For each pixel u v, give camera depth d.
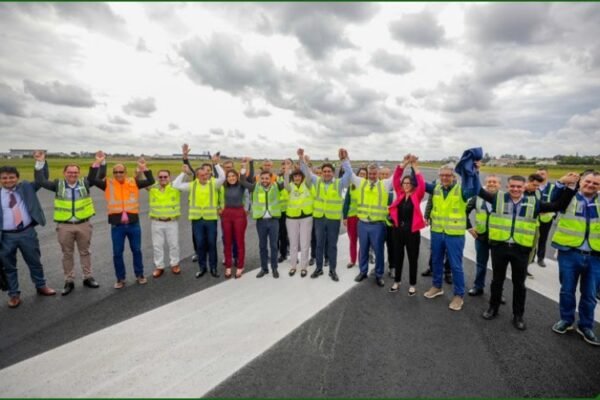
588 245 3.53
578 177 3.78
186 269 5.81
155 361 3.05
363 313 4.11
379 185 5.11
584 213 3.56
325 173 5.27
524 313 4.18
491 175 4.81
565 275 3.68
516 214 3.79
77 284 5.04
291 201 5.39
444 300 4.59
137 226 5.00
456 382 2.81
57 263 6.08
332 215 5.18
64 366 2.97
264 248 5.48
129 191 4.91
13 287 4.21
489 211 4.51
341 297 4.61
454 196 4.32
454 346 3.37
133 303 4.32
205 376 2.84
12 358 3.09
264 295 4.63
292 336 3.51
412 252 4.68
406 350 3.28
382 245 5.07
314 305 4.32
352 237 6.04
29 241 4.34
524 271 3.75
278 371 2.92
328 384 2.76
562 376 2.91
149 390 2.67
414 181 4.66
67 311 4.07
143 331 3.59
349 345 3.35
